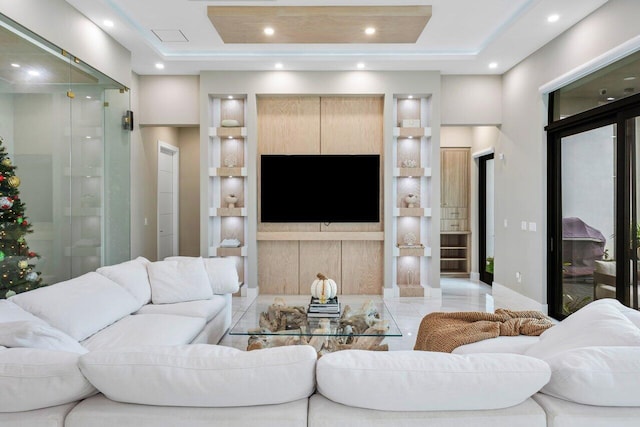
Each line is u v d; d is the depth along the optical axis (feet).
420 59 16.88
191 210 24.21
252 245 18.33
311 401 4.31
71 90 11.96
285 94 18.29
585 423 3.99
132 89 18.11
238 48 16.51
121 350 4.32
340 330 9.45
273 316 10.55
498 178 19.62
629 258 11.57
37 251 10.55
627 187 11.64
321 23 13.51
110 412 4.13
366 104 18.79
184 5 12.84
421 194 19.19
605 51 12.00
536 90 15.93
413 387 4.00
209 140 18.43
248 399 4.12
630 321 6.01
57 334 6.04
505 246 18.85
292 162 18.69
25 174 10.10
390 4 12.86
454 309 16.46
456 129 24.18
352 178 18.71
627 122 11.60
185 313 10.63
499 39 14.80
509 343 7.75
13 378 4.17
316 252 18.95
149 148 19.99
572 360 4.19
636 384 3.99
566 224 14.62
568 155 14.51
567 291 14.60
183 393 4.07
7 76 9.48
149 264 12.07
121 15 13.07
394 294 18.51
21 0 9.81
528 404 4.19
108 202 14.21
